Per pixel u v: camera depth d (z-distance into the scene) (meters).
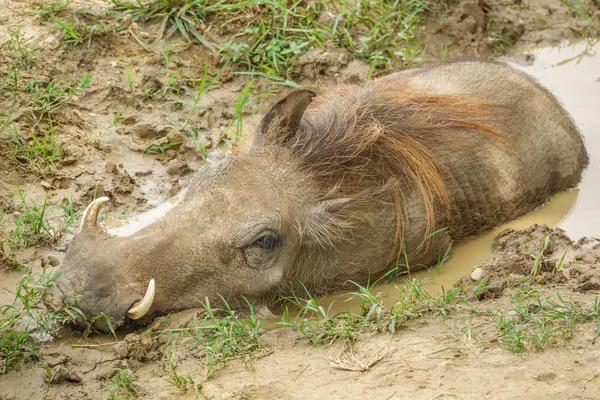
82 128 16.53
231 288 11.97
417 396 9.54
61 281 11.17
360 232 12.91
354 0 20.47
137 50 18.39
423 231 13.41
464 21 20.70
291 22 19.31
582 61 20.58
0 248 13.05
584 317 10.73
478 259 13.88
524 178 15.12
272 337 11.18
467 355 10.27
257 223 11.98
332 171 12.86
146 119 17.16
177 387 10.14
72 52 17.91
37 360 10.74
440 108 14.32
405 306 11.34
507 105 15.30
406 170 13.38
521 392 9.46
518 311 10.93
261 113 17.64
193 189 12.50
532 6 22.34
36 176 15.07
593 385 9.50
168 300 11.57
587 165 16.70
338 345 10.81
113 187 15.10
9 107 16.36
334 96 14.23
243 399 9.79
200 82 18.11
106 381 10.44
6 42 17.44
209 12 19.19
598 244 13.61
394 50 19.67
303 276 12.75
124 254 11.35
